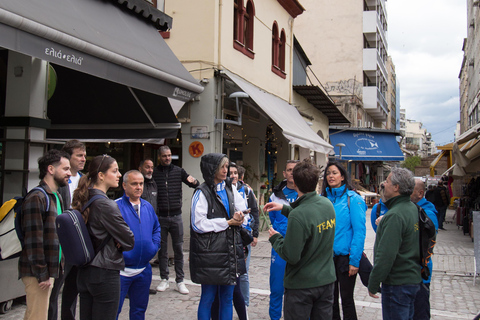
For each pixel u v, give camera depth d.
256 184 14.98
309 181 3.58
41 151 5.89
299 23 35.97
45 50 4.74
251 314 5.47
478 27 28.61
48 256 3.92
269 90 15.07
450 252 10.80
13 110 5.78
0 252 4.34
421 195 4.61
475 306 6.10
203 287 4.28
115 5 7.25
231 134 13.99
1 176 5.75
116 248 3.56
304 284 3.50
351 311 4.46
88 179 3.65
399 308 3.58
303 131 13.77
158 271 7.50
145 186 6.48
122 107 8.72
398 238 3.52
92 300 3.56
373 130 28.12
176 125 8.66
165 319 5.19
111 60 5.66
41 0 5.26
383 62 43.53
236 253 4.24
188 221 10.49
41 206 3.88
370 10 37.25
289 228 3.44
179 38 11.10
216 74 10.88
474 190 15.09
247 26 13.49
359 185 29.31
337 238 4.52
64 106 8.98
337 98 33.28
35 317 3.93
